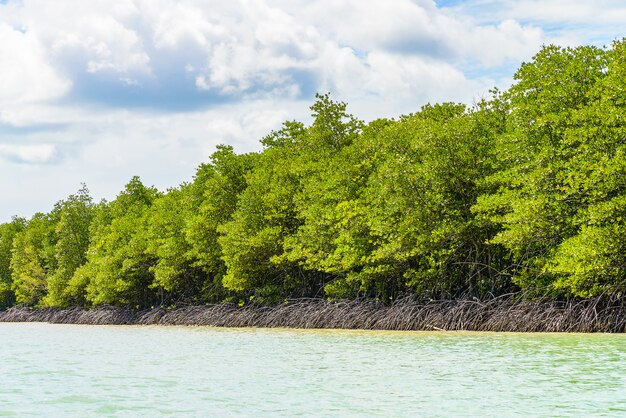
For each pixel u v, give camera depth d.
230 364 21.62
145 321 56.97
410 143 35.84
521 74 30.25
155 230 55.78
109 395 15.98
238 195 47.34
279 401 14.83
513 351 22.31
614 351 21.50
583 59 29.62
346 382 17.20
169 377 18.83
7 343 33.81
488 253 33.69
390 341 28.00
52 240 79.38
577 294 26.72
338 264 37.28
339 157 41.06
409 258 36.66
